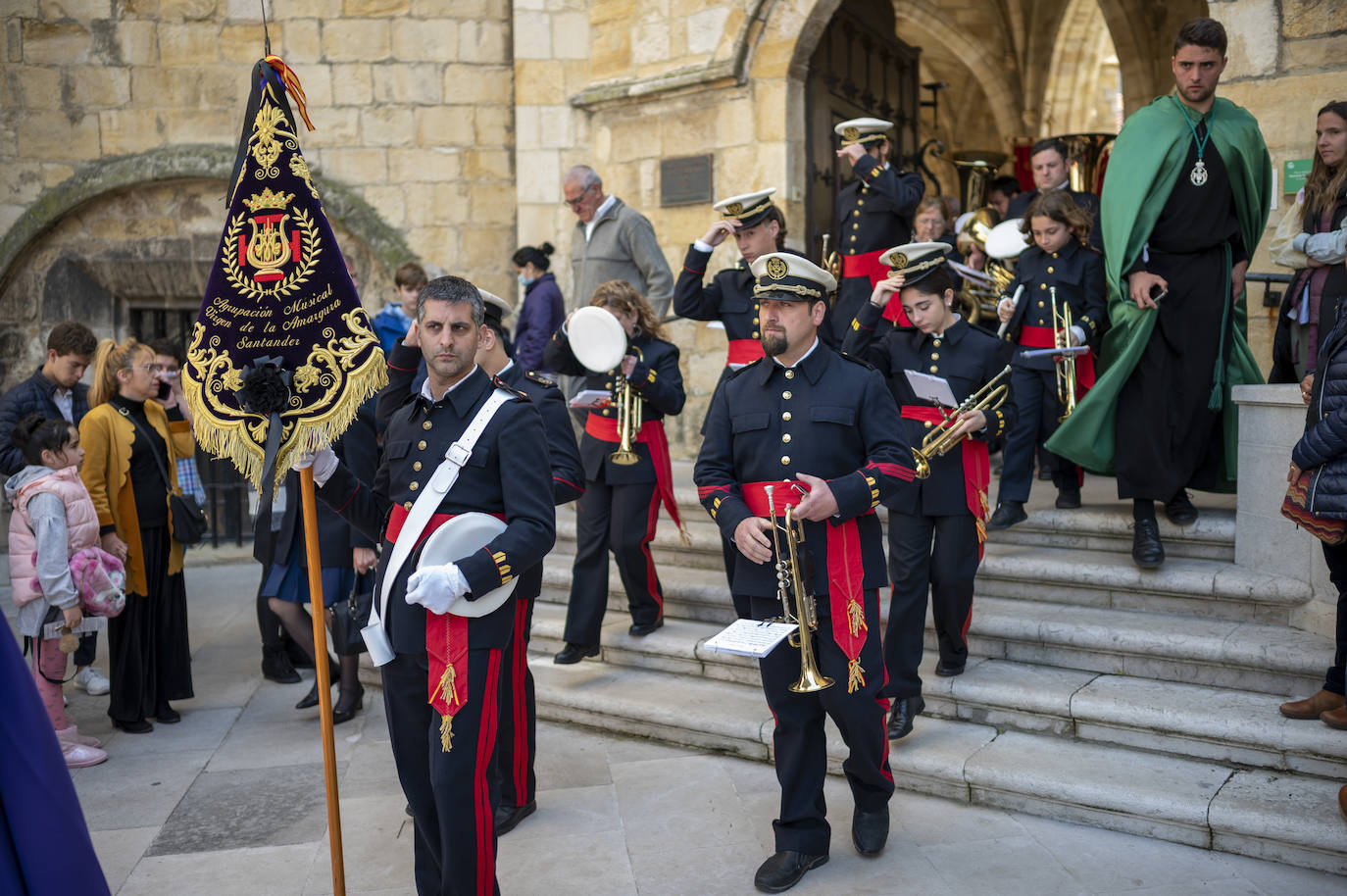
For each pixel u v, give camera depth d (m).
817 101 7.88
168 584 5.11
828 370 3.39
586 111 8.60
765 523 3.19
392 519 3.02
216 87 9.14
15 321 9.34
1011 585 5.05
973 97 17.00
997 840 3.61
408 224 9.17
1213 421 4.75
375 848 3.77
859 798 3.55
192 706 5.39
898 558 4.08
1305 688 3.98
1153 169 4.66
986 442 4.13
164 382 5.89
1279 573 4.43
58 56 9.11
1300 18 5.75
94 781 4.42
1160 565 4.62
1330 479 3.44
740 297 5.13
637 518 5.03
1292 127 5.82
